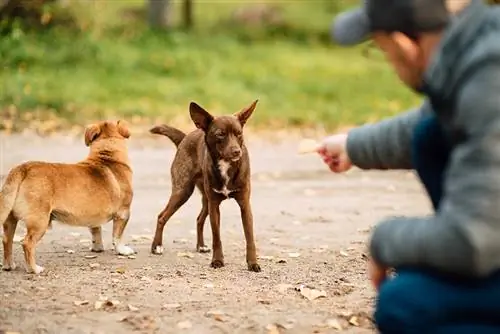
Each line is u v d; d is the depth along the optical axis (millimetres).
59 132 23047
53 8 34781
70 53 32344
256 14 47094
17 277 9586
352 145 5754
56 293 8867
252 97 29844
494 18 4406
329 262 10789
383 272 4875
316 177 18328
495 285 4523
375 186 17328
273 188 16922
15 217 9945
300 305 8648
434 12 4547
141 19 45125
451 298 4527
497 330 4570
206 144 10219
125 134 11008
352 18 4895
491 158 4234
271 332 7762
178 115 26266
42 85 28203
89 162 10625
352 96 31062
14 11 34188
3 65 29703
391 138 5598
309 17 47688
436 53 4500
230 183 10141
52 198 9945
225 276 9938
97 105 26703
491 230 4223
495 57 4281
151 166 18891
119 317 8070
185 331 7723
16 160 18922
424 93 4711
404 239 4492
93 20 36062
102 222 10641
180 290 9125
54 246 11445
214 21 46531
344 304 8742
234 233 12742
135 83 30062
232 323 7965
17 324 7812
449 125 4535
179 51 35531
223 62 35000
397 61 4754
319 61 36781
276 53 37969
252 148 22328
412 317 4543
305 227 13258
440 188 4867
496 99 4246
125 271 9992
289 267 10484
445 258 4344
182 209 14633
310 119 27000
